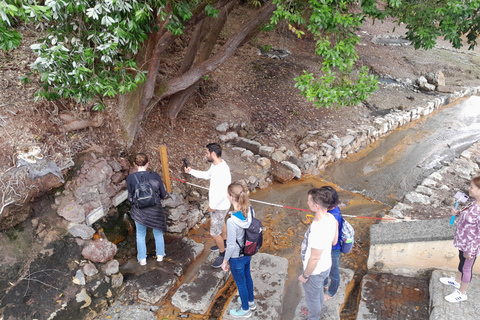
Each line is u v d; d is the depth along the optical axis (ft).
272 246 20.54
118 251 18.13
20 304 14.21
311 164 29.17
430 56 53.93
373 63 49.62
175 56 35.14
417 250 16.34
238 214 12.46
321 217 11.55
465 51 56.80
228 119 31.58
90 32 13.71
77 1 11.47
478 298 14.65
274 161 28.43
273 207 24.32
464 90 46.24
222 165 16.21
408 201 24.26
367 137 34.45
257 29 24.02
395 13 17.29
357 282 17.61
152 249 19.15
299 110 36.24
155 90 23.39
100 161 18.74
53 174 16.92
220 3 20.66
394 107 40.24
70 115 18.92
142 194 15.65
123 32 12.66
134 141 23.18
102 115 20.12
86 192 17.62
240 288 13.92
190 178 24.06
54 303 14.61
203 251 19.75
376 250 16.87
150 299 15.98
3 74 19.04
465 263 13.79
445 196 24.79
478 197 12.82
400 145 34.68
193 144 27.32
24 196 15.92
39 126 17.66
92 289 15.52
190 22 20.49
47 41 13.58
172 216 20.16
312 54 48.75
